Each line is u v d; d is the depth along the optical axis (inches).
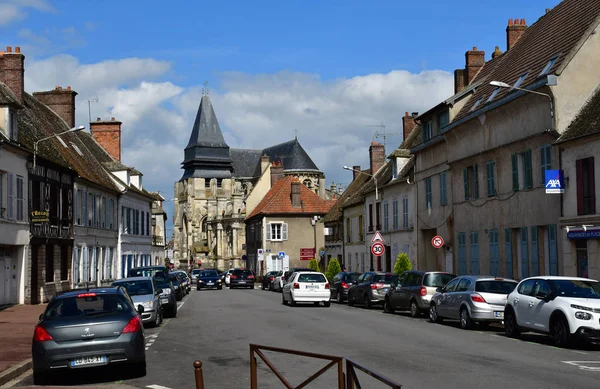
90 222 1734.7
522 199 1097.4
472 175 1301.7
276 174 3508.9
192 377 488.7
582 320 615.5
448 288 893.8
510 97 1095.6
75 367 481.7
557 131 985.5
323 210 2933.1
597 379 450.6
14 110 1262.3
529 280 714.8
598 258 890.7
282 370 512.1
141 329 510.3
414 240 1626.5
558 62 1023.0
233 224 4173.2
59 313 498.0
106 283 1884.8
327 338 718.5
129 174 2201.0
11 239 1214.9
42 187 1385.3
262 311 1168.2
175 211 5324.8
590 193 912.9
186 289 1983.3
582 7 1128.2
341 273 1549.0
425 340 698.2
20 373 542.6
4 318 1003.3
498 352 598.9
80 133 2126.0
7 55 1536.7
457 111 1374.3
